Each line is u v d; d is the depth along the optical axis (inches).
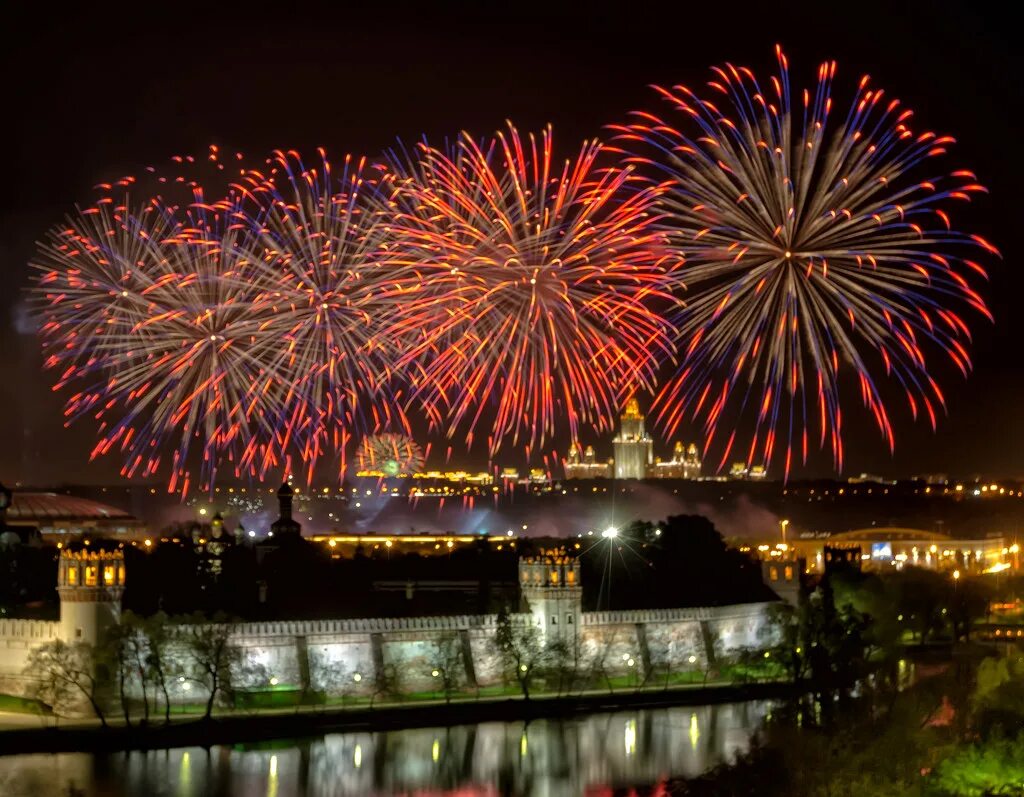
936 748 7372.1
